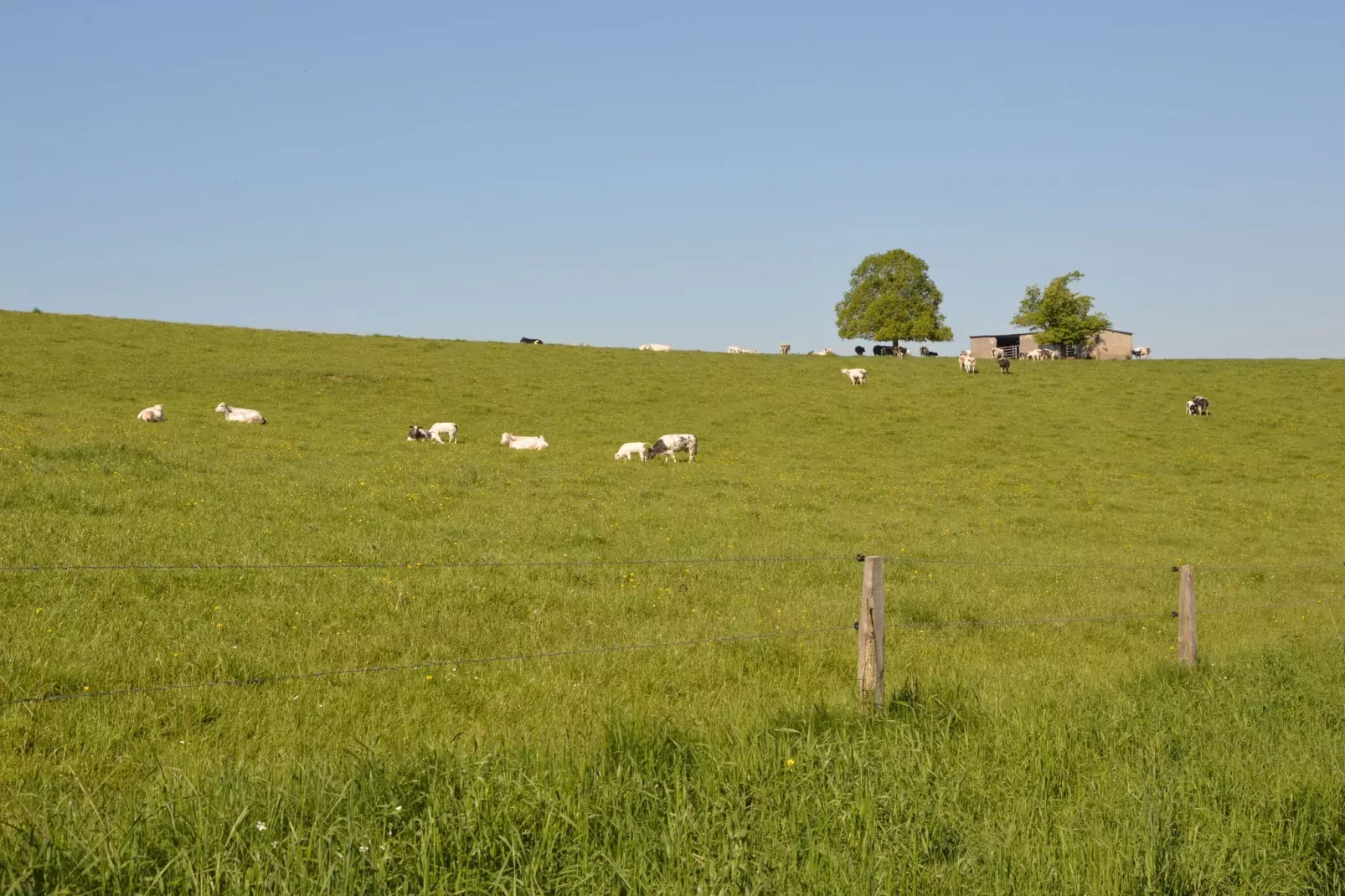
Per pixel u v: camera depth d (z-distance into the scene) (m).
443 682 8.30
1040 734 6.75
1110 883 4.71
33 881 3.92
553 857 4.53
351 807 4.56
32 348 45.31
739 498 25.91
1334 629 14.23
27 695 7.30
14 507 14.89
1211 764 6.54
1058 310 89.81
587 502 22.70
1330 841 5.56
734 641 10.59
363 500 19.52
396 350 56.94
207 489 18.47
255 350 52.34
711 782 5.46
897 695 7.68
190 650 8.73
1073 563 20.38
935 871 4.77
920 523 24.48
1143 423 47.62
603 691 8.40
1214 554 23.28
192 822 4.53
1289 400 52.84
